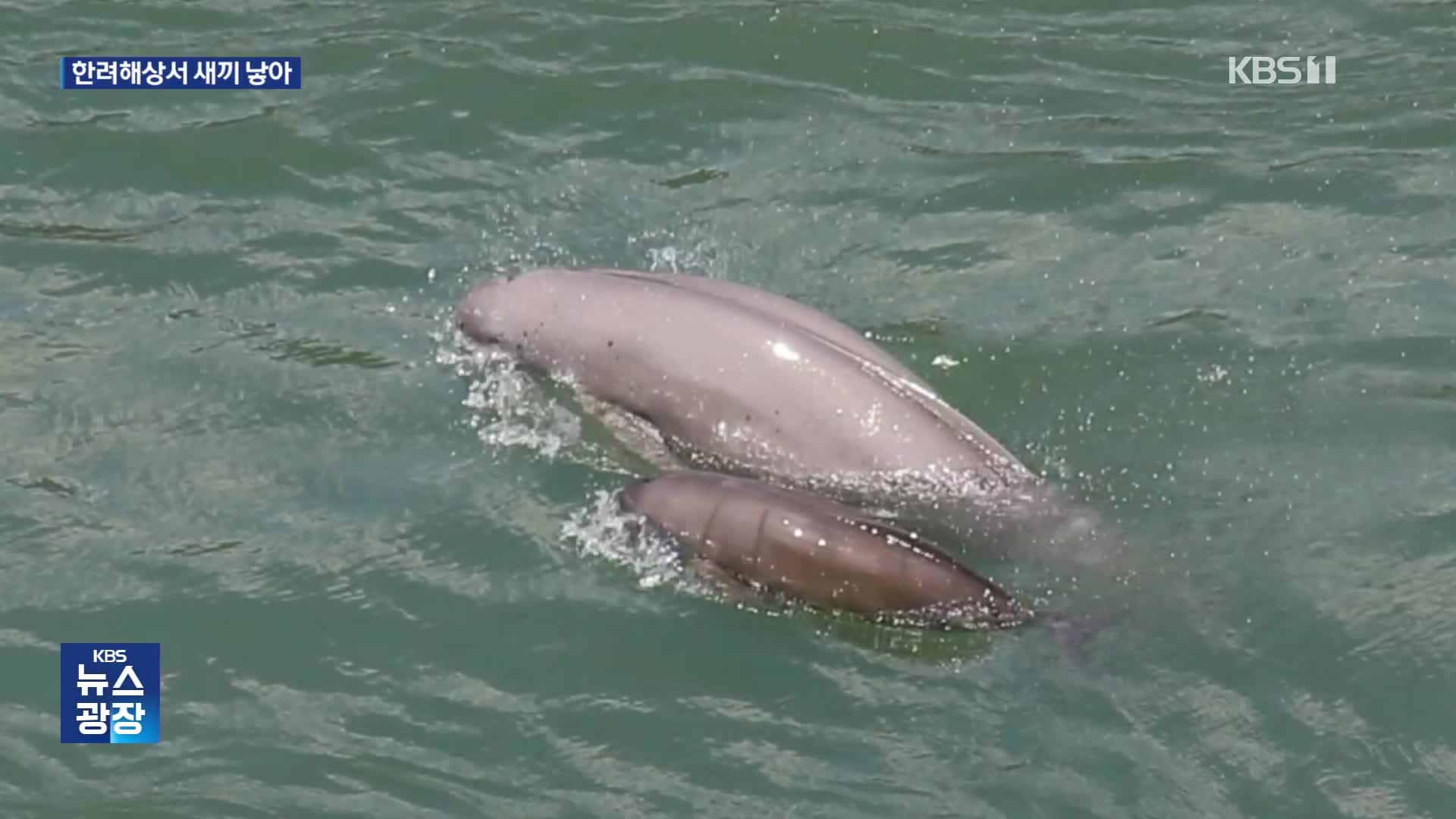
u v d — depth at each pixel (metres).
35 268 25.22
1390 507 20.55
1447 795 17.42
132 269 25.16
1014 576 19.66
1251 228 25.27
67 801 18.11
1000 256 24.94
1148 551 20.00
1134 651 18.78
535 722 18.58
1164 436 21.73
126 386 23.27
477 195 26.36
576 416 22.22
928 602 18.70
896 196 26.11
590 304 22.55
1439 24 29.06
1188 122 27.28
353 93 28.03
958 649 18.81
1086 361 22.94
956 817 17.36
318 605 20.03
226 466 22.03
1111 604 19.31
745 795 17.70
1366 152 26.55
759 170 26.67
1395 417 21.89
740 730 18.30
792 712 18.42
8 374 23.47
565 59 28.62
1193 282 24.30
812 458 20.84
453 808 17.83
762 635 19.20
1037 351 23.12
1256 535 20.22
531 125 27.56
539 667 19.12
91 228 25.88
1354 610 19.25
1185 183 26.12
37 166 26.91
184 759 18.44
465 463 21.77
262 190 26.48
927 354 23.12
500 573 20.23
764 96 28.00
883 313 23.95
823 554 18.92
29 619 20.05
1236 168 26.34
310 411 22.72
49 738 18.72
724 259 25.09
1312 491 20.83
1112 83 28.17
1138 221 25.47
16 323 24.27
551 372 22.66
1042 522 20.30
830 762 17.94
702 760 18.06
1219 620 19.14
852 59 28.62
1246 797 17.42
